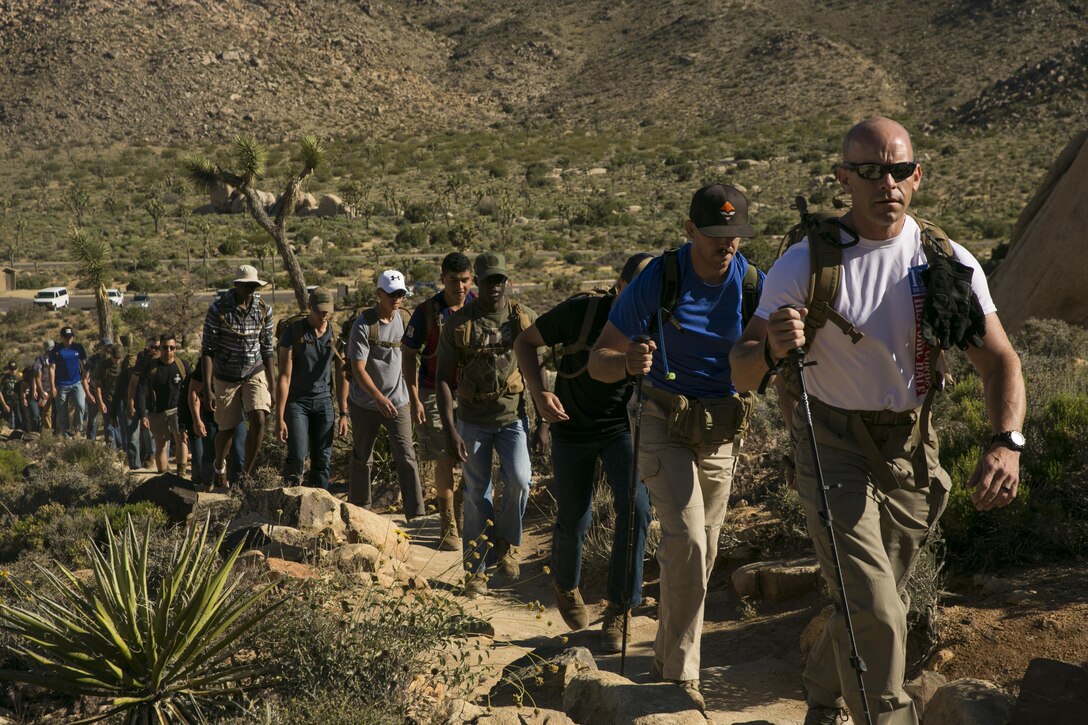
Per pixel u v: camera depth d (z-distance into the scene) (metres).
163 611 3.64
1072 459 5.68
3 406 23.27
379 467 10.52
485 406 6.43
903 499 3.15
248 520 7.09
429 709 3.74
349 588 4.57
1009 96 157.88
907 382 3.06
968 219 96.75
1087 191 17.84
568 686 3.96
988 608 4.66
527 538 7.98
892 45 197.25
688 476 4.11
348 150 172.62
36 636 3.74
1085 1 190.00
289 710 3.46
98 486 9.54
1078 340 13.57
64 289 67.25
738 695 4.37
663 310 4.16
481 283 6.33
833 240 3.03
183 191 130.62
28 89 185.50
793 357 2.94
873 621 2.99
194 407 9.95
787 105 181.12
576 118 195.00
